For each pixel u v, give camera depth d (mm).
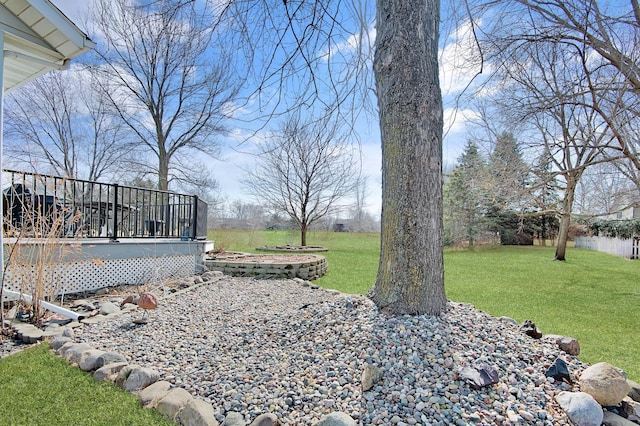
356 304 2826
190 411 1733
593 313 4738
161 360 2473
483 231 18422
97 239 5035
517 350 2240
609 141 6422
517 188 9172
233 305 4273
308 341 2500
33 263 3584
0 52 3223
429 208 2578
